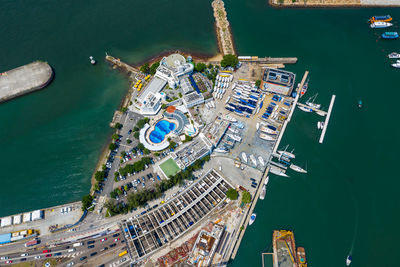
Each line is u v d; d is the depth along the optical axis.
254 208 195.38
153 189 197.38
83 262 172.25
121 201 193.50
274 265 176.00
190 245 176.88
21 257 174.00
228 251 179.12
